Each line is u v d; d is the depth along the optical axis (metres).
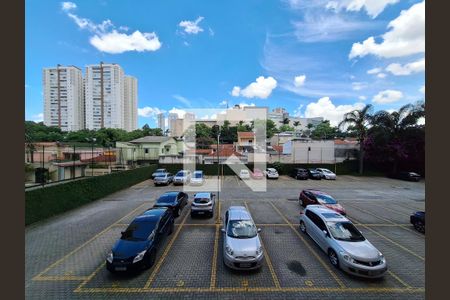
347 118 34.50
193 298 6.83
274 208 16.25
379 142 32.06
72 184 16.25
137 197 19.84
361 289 7.23
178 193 15.53
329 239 8.92
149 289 7.22
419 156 31.34
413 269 8.35
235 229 9.33
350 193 21.80
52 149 31.03
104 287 7.31
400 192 22.38
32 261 8.85
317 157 38.81
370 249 8.12
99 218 13.93
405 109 32.41
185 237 11.17
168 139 43.53
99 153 33.06
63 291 7.14
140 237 8.77
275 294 7.00
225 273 8.06
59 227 12.38
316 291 7.13
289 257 9.16
